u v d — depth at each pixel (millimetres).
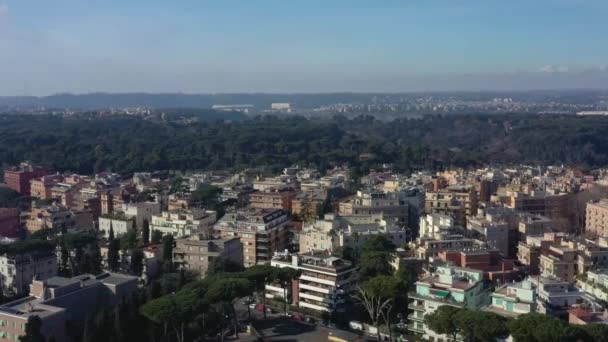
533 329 186875
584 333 187125
